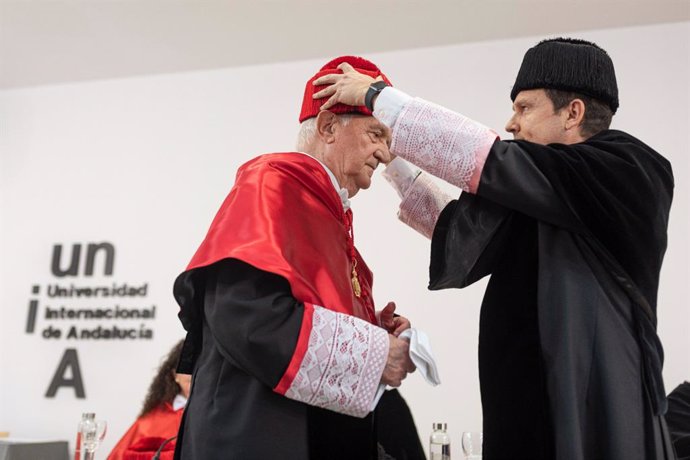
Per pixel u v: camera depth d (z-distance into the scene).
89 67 4.71
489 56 4.22
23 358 4.52
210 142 4.60
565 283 1.27
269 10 4.00
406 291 4.02
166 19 4.12
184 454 1.37
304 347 1.26
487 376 1.31
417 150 1.35
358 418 1.45
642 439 1.21
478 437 2.51
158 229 4.54
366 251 4.11
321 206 1.51
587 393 1.22
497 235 1.35
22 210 4.77
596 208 1.27
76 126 4.83
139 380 4.33
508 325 1.31
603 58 1.48
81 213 4.68
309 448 1.31
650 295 1.32
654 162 1.39
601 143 1.38
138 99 4.77
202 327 1.48
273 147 4.50
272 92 4.57
